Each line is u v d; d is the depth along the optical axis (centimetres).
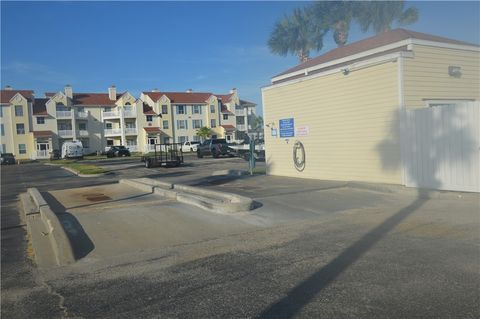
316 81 1517
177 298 485
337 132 1442
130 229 852
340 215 889
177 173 2331
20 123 6981
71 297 505
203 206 1026
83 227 891
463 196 997
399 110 1210
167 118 7794
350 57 1605
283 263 588
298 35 4144
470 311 412
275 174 1789
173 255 661
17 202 1427
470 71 1378
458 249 608
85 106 7519
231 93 8762
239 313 435
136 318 437
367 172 1334
